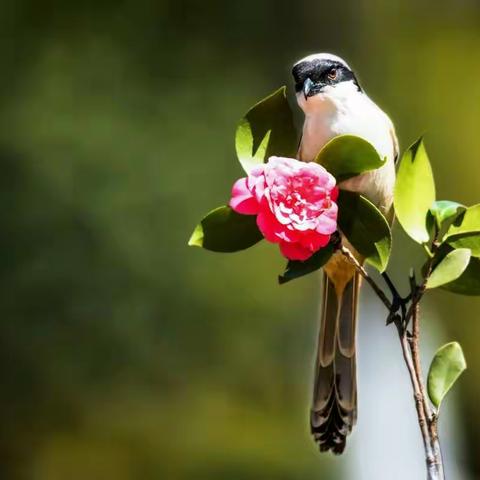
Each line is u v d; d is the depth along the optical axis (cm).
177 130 1356
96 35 1388
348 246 569
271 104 439
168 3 1394
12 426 1273
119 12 1396
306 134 559
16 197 1305
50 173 1314
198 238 433
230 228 433
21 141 1326
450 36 1338
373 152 423
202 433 1280
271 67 1392
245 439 1273
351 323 593
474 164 1293
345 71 564
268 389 1288
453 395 1215
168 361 1292
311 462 1255
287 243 415
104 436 1282
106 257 1298
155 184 1321
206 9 1400
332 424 548
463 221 422
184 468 1268
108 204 1309
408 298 432
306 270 433
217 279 1298
